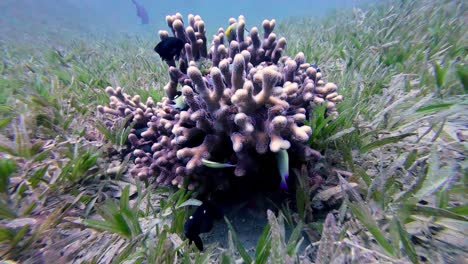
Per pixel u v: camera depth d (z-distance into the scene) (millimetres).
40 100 784
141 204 523
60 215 476
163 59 645
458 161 456
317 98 542
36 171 537
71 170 580
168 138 528
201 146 445
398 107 629
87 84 1114
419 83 718
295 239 379
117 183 585
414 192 392
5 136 685
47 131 699
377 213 401
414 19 1349
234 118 423
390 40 1127
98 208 442
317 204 446
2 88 1046
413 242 365
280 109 419
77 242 444
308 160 468
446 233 364
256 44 714
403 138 493
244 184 484
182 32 690
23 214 477
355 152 529
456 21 1166
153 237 441
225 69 458
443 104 552
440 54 899
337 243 359
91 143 657
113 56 1801
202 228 426
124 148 660
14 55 2119
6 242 431
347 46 1121
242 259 401
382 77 792
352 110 586
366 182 442
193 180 486
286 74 533
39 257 423
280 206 471
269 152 442
